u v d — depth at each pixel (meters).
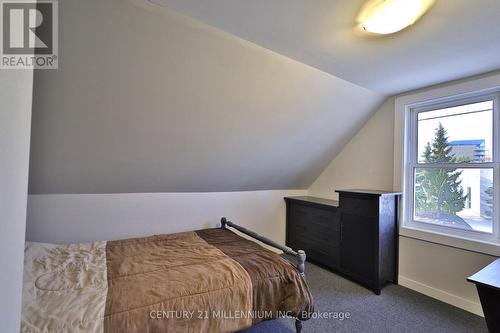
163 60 1.60
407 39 1.60
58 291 1.29
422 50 1.74
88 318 1.11
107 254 1.84
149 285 1.40
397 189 2.71
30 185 2.11
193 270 1.61
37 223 2.21
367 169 3.09
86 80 1.54
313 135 2.87
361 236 2.62
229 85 1.94
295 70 2.04
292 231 3.58
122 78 1.60
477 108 2.23
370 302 2.28
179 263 1.73
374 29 1.43
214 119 2.15
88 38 1.36
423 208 2.58
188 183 2.77
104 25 1.34
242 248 2.09
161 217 2.75
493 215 2.11
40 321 1.06
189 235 2.43
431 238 2.40
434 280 2.38
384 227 2.52
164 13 1.36
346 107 2.70
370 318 2.03
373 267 2.49
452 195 2.37
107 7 1.28
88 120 1.77
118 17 1.33
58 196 2.27
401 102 2.69
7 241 0.51
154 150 2.21
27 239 2.17
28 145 0.58
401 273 2.64
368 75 2.21
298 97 2.31
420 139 2.63
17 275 0.54
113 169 2.24
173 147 2.25
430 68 2.05
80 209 2.36
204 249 2.03
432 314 2.09
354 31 1.51
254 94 2.09
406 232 2.60
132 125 1.92
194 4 1.28
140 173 2.39
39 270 1.50
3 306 0.50
